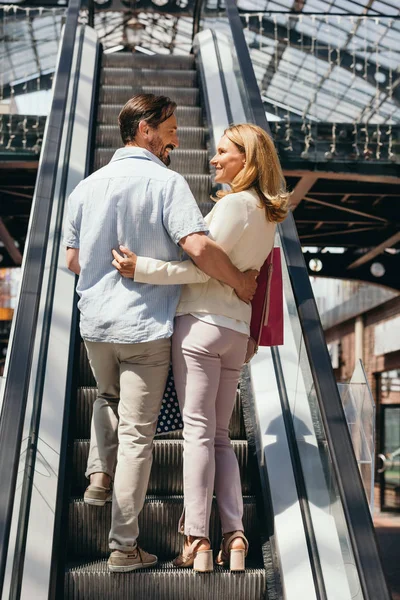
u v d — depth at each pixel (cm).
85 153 484
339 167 941
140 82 710
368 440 425
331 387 225
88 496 250
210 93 618
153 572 234
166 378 234
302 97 1077
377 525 1342
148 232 226
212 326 228
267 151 240
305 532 235
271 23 1047
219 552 249
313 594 216
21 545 212
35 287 245
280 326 263
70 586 233
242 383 322
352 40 1010
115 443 254
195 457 228
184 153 544
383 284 1480
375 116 1055
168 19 1424
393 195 1069
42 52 958
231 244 229
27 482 227
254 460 283
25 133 929
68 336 305
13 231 1330
